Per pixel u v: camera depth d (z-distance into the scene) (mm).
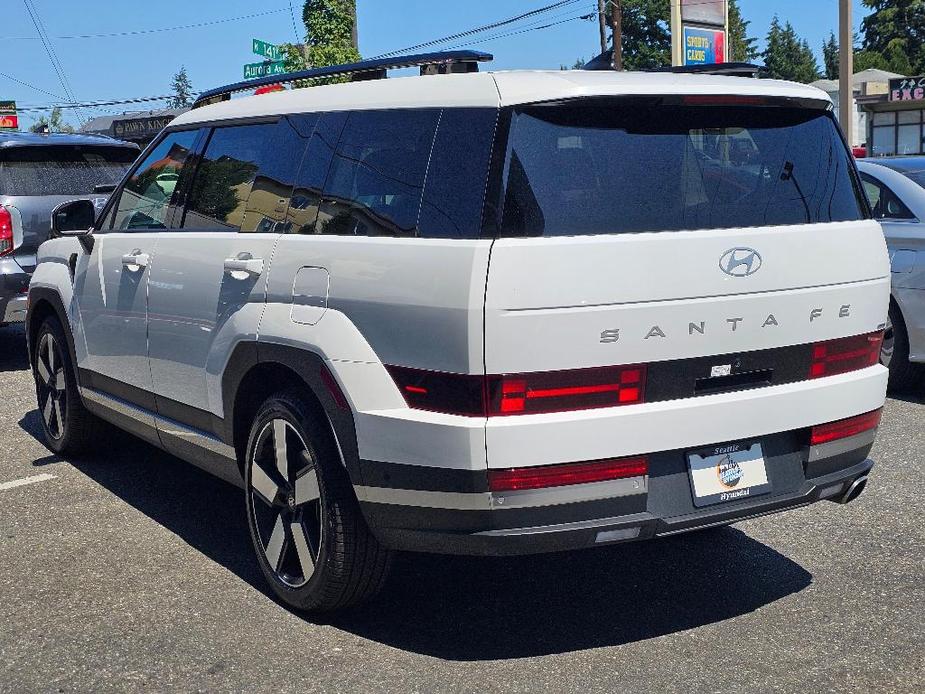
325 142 4211
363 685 3646
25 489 5914
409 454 3574
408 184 3748
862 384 4008
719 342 3627
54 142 9523
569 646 3932
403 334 3602
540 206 3445
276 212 4328
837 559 4727
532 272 3375
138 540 5098
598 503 3496
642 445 3518
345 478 3902
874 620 4098
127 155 10164
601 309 3428
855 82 59531
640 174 3594
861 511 5336
